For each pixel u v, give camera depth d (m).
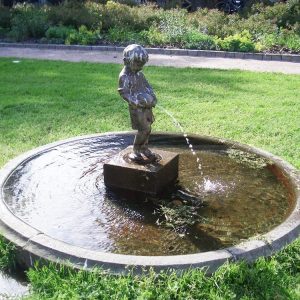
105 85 6.20
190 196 2.95
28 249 2.32
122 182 2.98
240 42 8.63
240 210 2.79
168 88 6.05
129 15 10.43
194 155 3.57
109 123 4.67
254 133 4.42
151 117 2.95
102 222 2.65
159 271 2.15
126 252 2.38
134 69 2.78
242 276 2.14
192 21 10.15
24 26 10.00
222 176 3.21
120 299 2.03
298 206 2.72
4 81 6.46
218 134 4.38
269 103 5.40
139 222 2.66
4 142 4.17
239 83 6.33
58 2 13.02
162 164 2.98
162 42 9.19
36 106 5.26
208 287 2.11
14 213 2.69
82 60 8.04
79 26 10.38
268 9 10.45
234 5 12.71
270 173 3.25
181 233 2.56
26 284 2.26
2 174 3.11
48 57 8.34
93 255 2.23
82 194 2.96
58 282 2.15
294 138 4.27
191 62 7.89
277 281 2.18
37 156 3.44
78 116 4.89
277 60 8.18
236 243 2.45
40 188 3.01
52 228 2.58
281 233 2.44
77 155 3.51
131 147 3.23
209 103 5.41
